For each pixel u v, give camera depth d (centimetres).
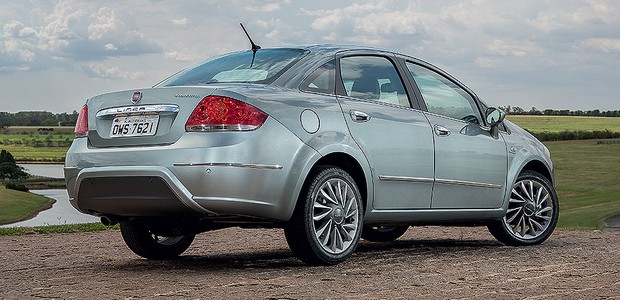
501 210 673
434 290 411
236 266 541
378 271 495
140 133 501
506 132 693
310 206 516
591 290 409
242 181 479
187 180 477
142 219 536
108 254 645
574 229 966
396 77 605
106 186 507
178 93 496
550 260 557
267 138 490
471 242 745
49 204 8581
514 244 693
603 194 6303
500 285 429
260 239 797
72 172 525
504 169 673
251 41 590
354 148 540
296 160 501
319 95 539
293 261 573
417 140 590
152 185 487
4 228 900
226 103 485
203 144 479
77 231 908
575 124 12300
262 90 508
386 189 567
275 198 494
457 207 629
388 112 578
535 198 707
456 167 623
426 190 599
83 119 535
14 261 591
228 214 486
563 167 8344
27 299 394
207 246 721
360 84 572
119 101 518
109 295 401
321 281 448
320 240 527
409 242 746
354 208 544
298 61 548
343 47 583
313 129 517
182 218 526
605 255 591
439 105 629
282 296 391
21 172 13812
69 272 513
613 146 9988
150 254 593
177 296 394
